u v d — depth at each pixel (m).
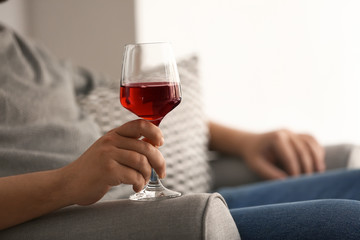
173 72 1.08
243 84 3.21
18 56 1.67
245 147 2.14
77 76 2.04
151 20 2.88
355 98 3.29
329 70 3.27
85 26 2.84
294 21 3.24
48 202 1.03
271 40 3.22
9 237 1.01
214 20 3.12
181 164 1.92
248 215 1.15
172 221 0.93
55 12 2.85
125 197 1.49
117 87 1.93
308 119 3.29
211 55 3.14
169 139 1.92
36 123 1.56
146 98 1.05
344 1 3.25
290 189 1.64
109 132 1.06
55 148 1.51
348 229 1.01
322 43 3.25
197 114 2.06
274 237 1.08
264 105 3.24
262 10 3.21
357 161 2.07
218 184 2.14
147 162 1.03
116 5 2.82
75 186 1.01
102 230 0.96
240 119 3.22
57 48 2.85
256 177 2.09
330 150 2.11
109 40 2.83
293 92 3.26
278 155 2.05
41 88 1.65
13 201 1.02
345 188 1.54
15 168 1.35
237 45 3.18
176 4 2.98
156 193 1.05
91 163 1.01
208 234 0.91
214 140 2.21
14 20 2.70
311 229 1.05
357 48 3.27
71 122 1.66
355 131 3.29
